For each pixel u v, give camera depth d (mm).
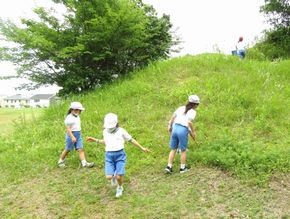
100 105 11617
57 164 8289
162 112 10500
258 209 5617
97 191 6836
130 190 6699
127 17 12773
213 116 9656
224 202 5910
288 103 10180
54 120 11625
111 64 14227
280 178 6438
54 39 13039
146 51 15812
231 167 6840
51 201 6609
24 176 7938
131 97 11883
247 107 10102
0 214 6309
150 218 5652
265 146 7801
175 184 6727
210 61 13773
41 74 13273
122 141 6551
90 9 12789
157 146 8609
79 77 13328
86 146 9062
